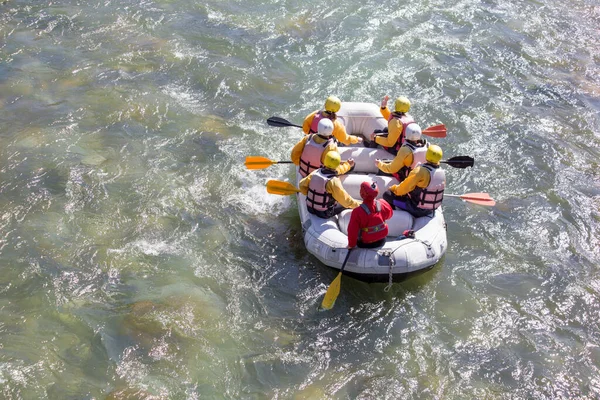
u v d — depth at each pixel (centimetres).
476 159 885
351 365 575
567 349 604
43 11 1162
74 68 1008
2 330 583
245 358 573
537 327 628
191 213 744
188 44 1097
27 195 749
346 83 1030
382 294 653
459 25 1238
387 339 604
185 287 643
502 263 708
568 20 1294
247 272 667
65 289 630
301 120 933
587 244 743
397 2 1296
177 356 570
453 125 953
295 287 652
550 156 897
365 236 627
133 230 712
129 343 578
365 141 819
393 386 556
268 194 785
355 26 1197
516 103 1019
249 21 1185
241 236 715
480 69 1100
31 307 609
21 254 668
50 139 848
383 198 708
